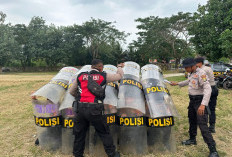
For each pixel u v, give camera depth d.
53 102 3.28
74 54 49.59
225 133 4.24
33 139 4.11
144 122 3.26
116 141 3.33
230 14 12.59
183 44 36.66
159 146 3.35
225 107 6.28
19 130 4.61
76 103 2.87
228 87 9.97
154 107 3.17
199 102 3.29
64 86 3.69
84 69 3.87
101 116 2.86
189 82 3.43
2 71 42.56
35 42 46.22
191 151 3.41
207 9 14.30
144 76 3.73
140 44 39.31
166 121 3.21
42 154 3.42
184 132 4.29
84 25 45.28
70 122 3.27
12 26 46.44
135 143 3.26
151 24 35.78
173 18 33.75
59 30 46.44
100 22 46.09
